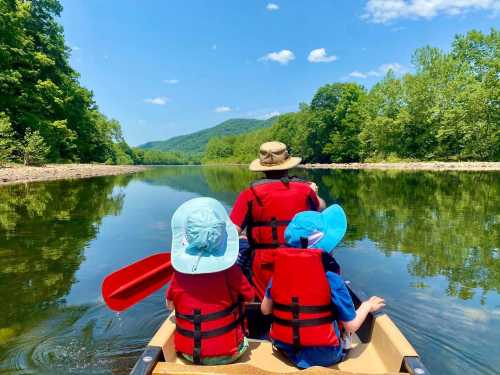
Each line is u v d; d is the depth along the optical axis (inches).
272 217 121.8
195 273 92.7
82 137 1656.0
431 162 1630.2
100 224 350.9
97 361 128.4
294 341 95.3
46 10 1359.5
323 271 93.3
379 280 197.6
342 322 96.3
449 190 597.9
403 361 92.3
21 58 1154.0
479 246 260.5
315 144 2476.6
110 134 2605.8
